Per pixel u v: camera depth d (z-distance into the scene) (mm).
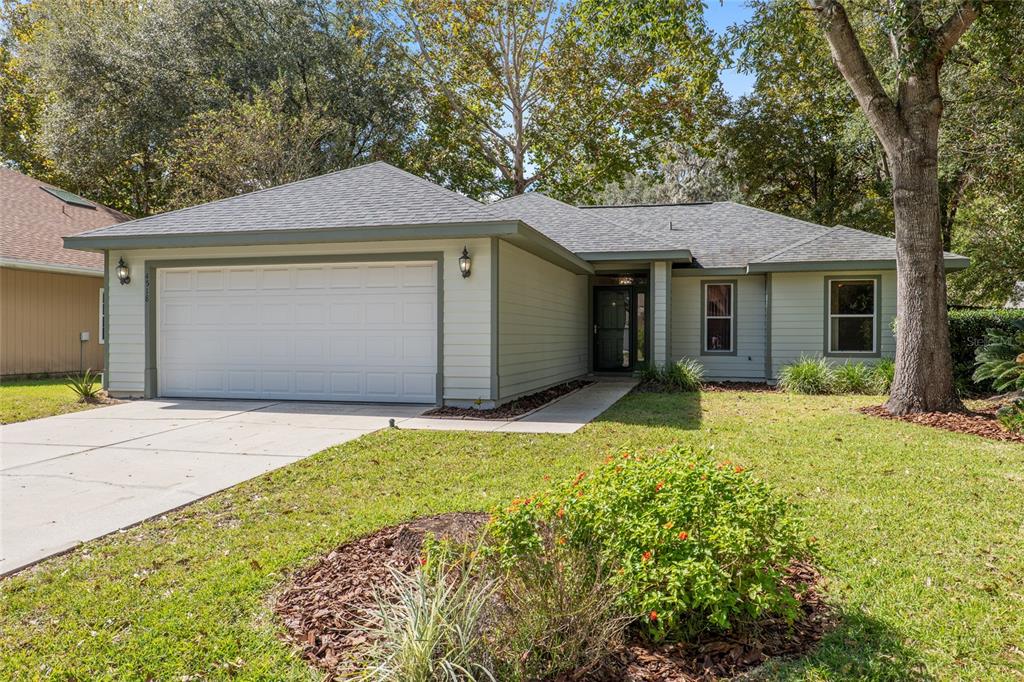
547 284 12164
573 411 9234
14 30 24719
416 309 9648
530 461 5984
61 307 14461
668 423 8070
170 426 7898
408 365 9703
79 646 2809
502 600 2777
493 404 9211
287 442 6914
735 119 24922
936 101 8695
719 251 15125
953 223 21656
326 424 8023
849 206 24609
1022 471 5598
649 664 2680
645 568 2648
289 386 10148
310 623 3004
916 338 8742
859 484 5195
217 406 9523
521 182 25359
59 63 20094
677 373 12727
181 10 20766
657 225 16656
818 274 13695
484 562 2881
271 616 3066
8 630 2961
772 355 13984
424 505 4641
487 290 9219
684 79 16109
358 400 9891
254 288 10250
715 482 3135
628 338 15969
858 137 16875
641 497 3012
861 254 13055
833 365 13625
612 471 3387
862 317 13539
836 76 16875
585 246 13594
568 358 14023
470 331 9312
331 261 9812
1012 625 2979
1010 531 4145
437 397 9430
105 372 10648
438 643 2484
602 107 24375
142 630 2945
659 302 13469
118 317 10609
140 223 10250
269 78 21609
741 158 25109
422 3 23016
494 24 23250
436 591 2584
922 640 2859
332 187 10758
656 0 9609
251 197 10773
